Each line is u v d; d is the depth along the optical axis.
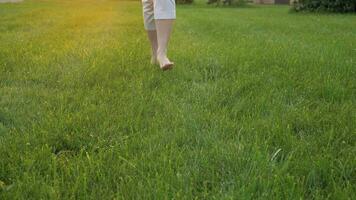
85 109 2.47
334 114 2.43
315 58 4.21
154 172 1.65
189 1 21.92
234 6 20.14
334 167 1.69
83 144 1.98
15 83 3.15
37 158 1.78
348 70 3.63
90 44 5.11
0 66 3.64
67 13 11.77
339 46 5.39
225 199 1.42
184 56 4.20
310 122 2.28
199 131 2.13
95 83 3.13
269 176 1.61
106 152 1.83
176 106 2.55
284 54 4.43
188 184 1.56
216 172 1.67
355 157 1.79
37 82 3.19
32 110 2.48
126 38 5.84
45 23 8.34
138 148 1.91
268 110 2.51
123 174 1.64
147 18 3.57
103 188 1.54
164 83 3.13
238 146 1.90
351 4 13.59
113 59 4.02
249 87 3.03
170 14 3.25
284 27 8.48
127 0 24.70
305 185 1.58
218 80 3.26
